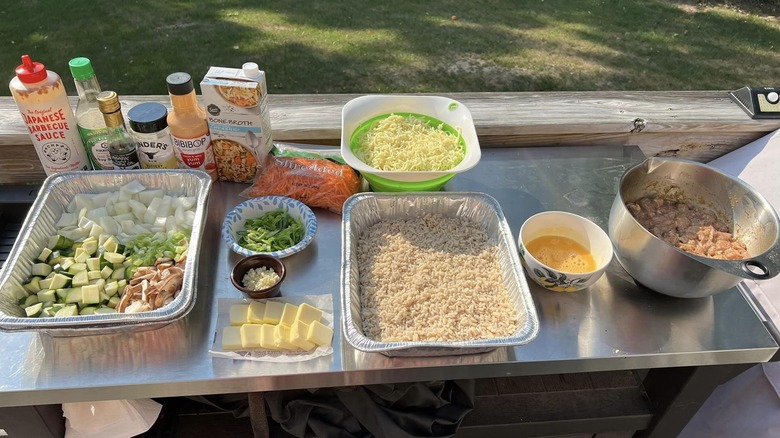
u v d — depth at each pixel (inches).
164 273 44.2
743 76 141.1
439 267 48.5
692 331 45.7
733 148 69.1
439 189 58.1
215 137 52.9
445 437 48.8
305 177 53.7
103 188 51.0
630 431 61.6
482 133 63.5
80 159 52.2
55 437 47.5
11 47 123.0
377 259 48.8
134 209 50.0
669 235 51.2
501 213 50.8
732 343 45.0
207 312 44.5
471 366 41.8
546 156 64.8
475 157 51.4
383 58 133.3
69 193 50.1
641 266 45.6
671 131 65.8
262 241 49.1
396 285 46.6
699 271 42.7
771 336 45.8
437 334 42.8
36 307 41.1
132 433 47.8
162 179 51.3
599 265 48.5
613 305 47.4
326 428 49.1
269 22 143.6
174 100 50.0
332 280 47.7
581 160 64.6
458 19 155.4
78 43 126.3
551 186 60.5
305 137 61.2
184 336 42.6
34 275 44.1
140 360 40.8
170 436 54.2
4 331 38.0
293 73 124.5
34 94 46.3
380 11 155.0
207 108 50.7
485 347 40.1
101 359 40.7
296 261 49.1
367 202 51.0
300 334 41.3
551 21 160.1
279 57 129.3
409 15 154.3
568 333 44.7
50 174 51.9
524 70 134.4
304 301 45.5
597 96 68.8
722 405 62.1
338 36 140.3
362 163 51.0
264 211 52.0
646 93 70.0
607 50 146.9
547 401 57.6
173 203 50.8
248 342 41.2
